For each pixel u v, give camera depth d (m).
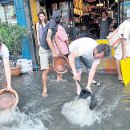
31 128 3.79
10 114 4.10
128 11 7.38
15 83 6.17
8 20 7.72
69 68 4.85
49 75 6.61
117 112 4.16
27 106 4.66
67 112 4.27
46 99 4.96
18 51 7.12
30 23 6.96
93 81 5.65
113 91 5.15
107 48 3.79
